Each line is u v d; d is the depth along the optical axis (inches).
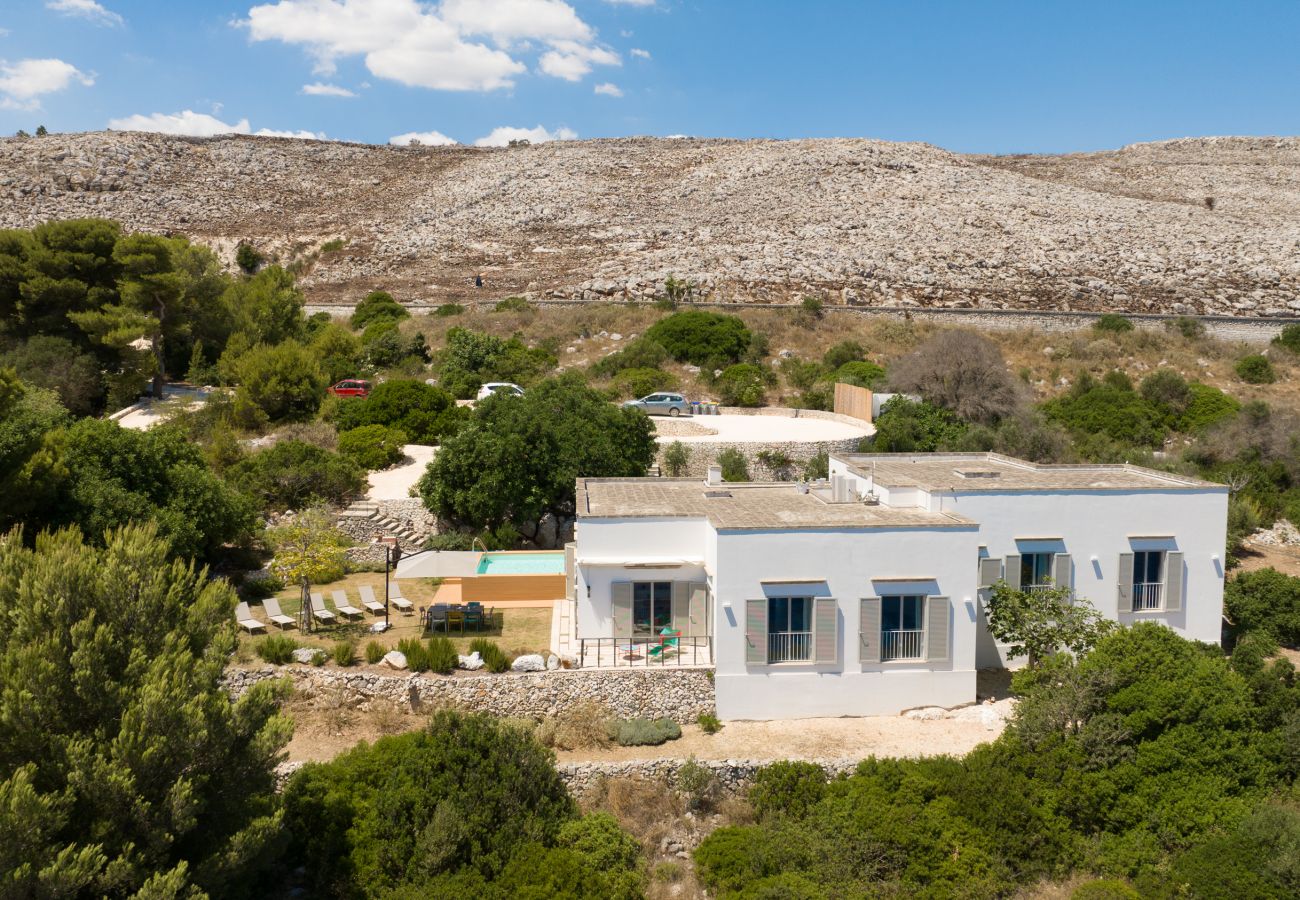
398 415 1772.9
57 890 497.7
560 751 836.6
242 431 1785.2
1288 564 1454.2
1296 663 1050.1
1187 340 2647.6
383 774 741.3
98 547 1057.5
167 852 562.3
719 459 1626.5
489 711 876.6
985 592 985.5
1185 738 779.4
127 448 1157.7
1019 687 873.5
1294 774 786.8
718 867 702.5
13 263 1967.3
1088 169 5167.3
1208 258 3420.3
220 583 708.0
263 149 5211.6
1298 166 5177.2
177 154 4911.4
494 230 4018.2
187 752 579.2
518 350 2375.7
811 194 4077.3
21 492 1019.3
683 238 3634.4
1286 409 2053.4
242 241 3890.3
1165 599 1004.6
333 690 884.6
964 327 2719.0
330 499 1413.6
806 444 1685.5
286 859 690.2
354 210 4441.4
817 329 2655.0
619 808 770.8
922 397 2037.4
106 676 590.9
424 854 672.4
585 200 4335.6
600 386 2213.3
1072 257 3380.9
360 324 2832.2
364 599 1085.8
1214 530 1008.2
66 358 1875.0
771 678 887.7
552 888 644.7
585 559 965.2
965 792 756.0
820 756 823.7
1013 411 2017.7
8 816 493.7
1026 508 986.7
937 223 3661.4
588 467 1352.1
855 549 884.0
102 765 540.4
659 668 886.4
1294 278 3230.8
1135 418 2046.0
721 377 2289.6
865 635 888.9
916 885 691.4
